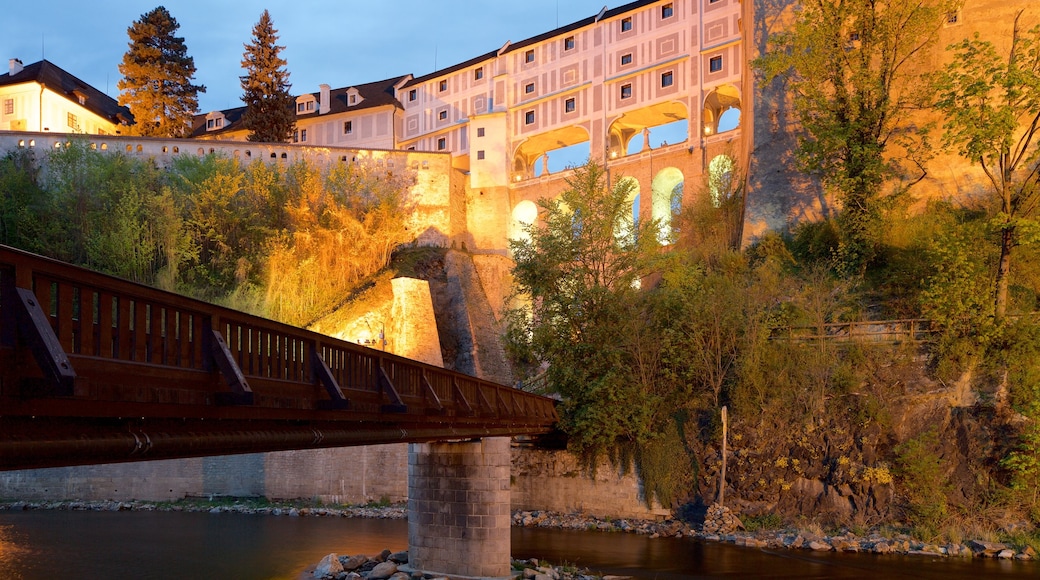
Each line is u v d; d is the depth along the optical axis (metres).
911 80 41.03
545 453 35.81
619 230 40.03
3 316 5.91
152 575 23.92
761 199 43.75
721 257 40.84
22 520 34.31
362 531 31.38
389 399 13.40
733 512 31.12
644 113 59.72
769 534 29.44
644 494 33.31
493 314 56.16
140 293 7.40
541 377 40.03
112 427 7.05
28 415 5.96
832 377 31.97
